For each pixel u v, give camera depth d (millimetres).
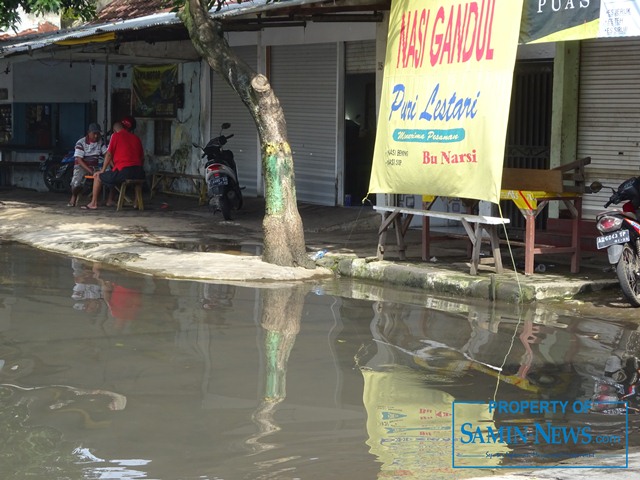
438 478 6160
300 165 17328
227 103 18875
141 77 21109
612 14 9203
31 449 6625
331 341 8953
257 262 12219
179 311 9961
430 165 10836
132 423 7035
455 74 10539
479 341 8992
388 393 7648
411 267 11562
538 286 10414
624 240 9867
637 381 7969
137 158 17484
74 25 26266
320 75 16734
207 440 6781
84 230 14906
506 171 11031
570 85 12781
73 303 10234
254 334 9156
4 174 22703
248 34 18109
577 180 11375
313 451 6629
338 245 13672
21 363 8242
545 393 7699
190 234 14742
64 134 23234
